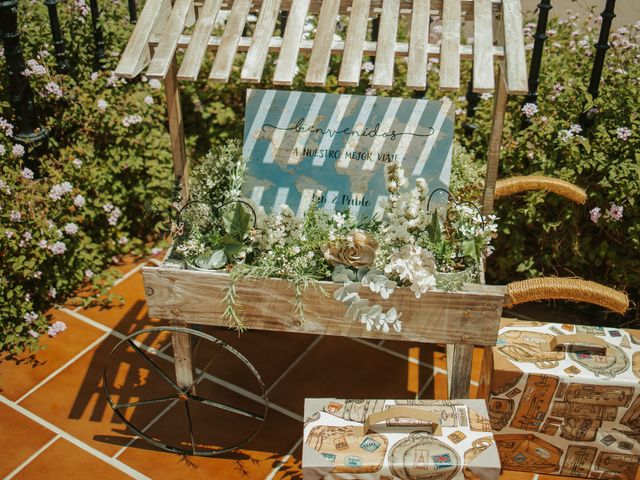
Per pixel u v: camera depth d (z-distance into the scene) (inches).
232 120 163.0
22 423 115.3
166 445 111.9
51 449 111.2
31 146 137.6
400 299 95.9
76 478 106.7
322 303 97.7
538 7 128.1
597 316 138.5
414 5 96.0
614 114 128.8
